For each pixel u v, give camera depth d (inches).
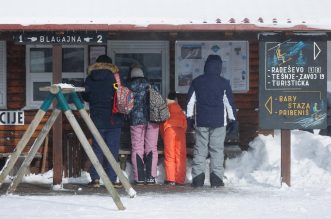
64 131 604.1
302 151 589.9
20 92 610.5
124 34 539.5
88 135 601.3
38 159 594.2
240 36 542.9
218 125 539.2
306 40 530.9
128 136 591.5
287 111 531.8
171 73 615.5
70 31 519.8
